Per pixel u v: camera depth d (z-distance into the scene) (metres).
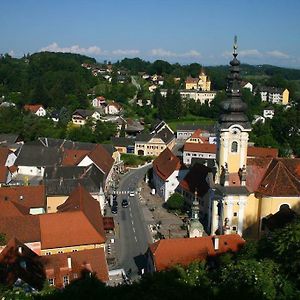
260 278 38.78
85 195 92.06
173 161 122.88
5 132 189.00
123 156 177.38
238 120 84.12
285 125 188.62
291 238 44.44
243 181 85.75
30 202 96.62
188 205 110.81
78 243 77.31
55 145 160.25
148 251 75.06
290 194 84.38
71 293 43.62
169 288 40.25
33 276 60.72
